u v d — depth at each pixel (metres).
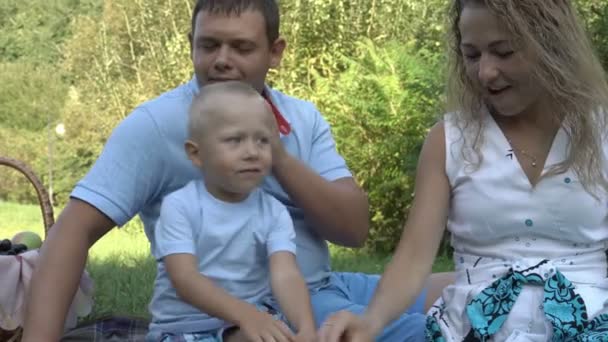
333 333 2.14
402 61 8.00
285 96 2.84
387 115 7.83
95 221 2.56
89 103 13.04
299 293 2.38
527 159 2.35
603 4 6.71
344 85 8.23
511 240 2.36
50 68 14.82
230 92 2.43
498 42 2.26
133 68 11.65
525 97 2.31
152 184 2.63
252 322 2.28
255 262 2.47
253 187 2.42
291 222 2.51
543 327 2.25
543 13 2.30
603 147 2.36
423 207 2.42
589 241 2.34
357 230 2.73
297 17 9.48
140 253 6.51
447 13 2.50
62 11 15.92
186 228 2.40
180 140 2.62
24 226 10.24
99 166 2.60
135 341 3.35
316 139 2.83
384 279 2.35
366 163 7.95
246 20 2.57
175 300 2.43
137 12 11.88
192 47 2.70
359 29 9.45
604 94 2.37
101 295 4.47
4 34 15.91
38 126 14.01
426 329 2.40
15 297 3.04
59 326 2.47
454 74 2.46
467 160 2.38
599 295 2.27
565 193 2.31
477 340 2.29
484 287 2.33
